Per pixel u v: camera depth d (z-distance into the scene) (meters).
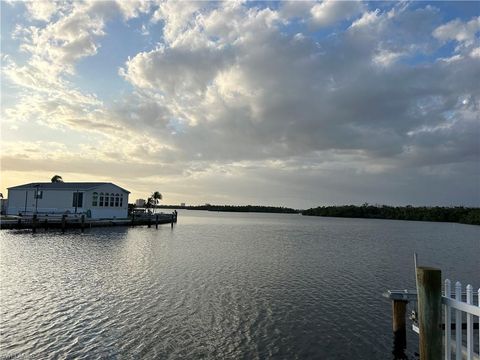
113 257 29.84
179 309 15.95
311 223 126.12
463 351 9.18
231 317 15.10
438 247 46.47
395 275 25.31
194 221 119.75
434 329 7.71
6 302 16.31
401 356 11.82
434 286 7.77
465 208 153.25
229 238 53.62
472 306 7.37
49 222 52.78
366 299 18.34
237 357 11.45
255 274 24.42
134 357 11.13
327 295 19.03
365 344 12.68
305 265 28.84
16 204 63.44
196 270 25.25
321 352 11.97
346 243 49.56
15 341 12.04
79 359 10.86
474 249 44.47
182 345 12.18
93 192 61.75
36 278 21.20
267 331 13.66
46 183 66.38
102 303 16.45
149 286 19.94
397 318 12.84
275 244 45.97
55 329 13.17
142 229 63.41
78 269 24.23
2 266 24.67
